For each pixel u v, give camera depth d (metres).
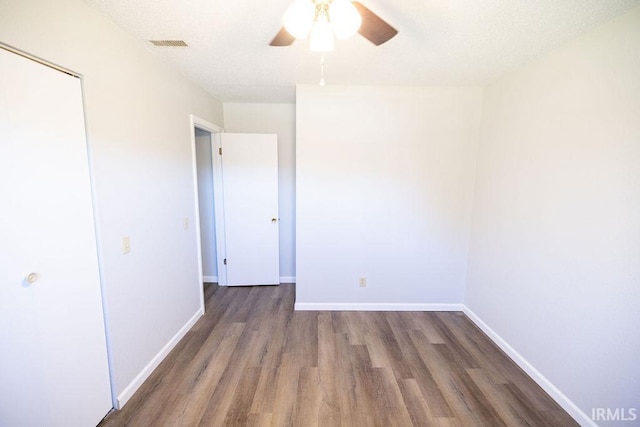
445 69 2.05
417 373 1.87
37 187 1.10
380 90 2.46
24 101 1.05
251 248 3.33
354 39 1.61
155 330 1.90
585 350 1.48
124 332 1.59
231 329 2.40
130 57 1.60
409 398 1.65
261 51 1.79
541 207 1.78
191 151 2.40
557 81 1.66
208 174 3.30
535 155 1.83
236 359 1.99
